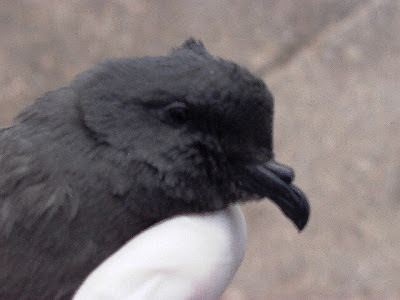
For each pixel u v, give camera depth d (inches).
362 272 21.8
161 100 12.6
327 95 26.9
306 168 24.6
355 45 28.3
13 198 12.6
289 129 25.8
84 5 29.5
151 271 12.4
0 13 28.9
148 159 12.6
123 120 12.6
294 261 22.2
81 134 12.6
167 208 12.7
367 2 29.5
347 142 25.3
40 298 12.6
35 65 27.6
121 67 12.8
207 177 12.8
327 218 23.2
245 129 12.8
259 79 12.9
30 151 12.6
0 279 12.5
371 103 26.5
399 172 24.3
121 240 12.6
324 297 21.3
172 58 12.8
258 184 13.0
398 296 21.1
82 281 12.6
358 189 23.9
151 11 29.5
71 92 12.9
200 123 12.7
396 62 27.9
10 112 26.2
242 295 21.3
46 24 28.8
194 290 12.4
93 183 12.5
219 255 12.6
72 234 12.5
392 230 22.9
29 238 12.5
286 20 29.2
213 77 12.7
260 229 23.0
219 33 28.9
